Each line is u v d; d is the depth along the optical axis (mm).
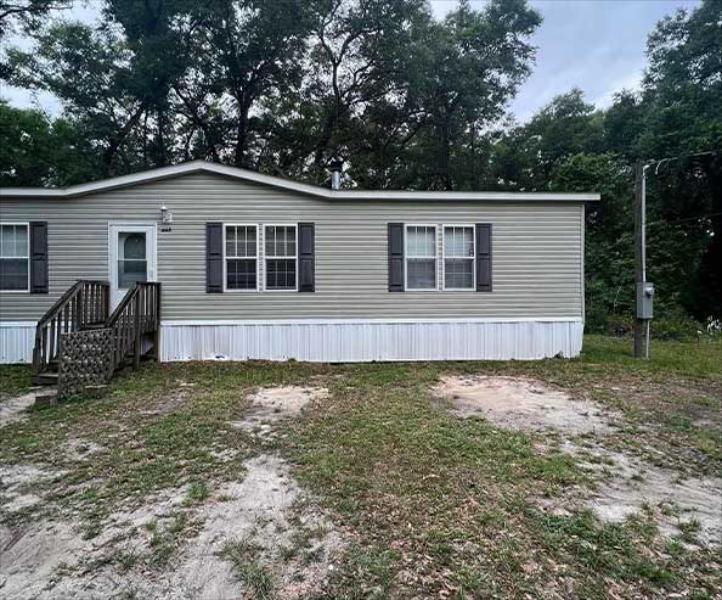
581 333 8984
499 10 20641
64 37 15852
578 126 23688
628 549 2615
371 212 8688
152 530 2758
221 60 17594
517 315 8875
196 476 3465
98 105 17219
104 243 8250
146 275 8367
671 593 2293
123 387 6262
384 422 4742
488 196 8703
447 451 3936
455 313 8805
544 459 3822
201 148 19469
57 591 2279
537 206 8898
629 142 21031
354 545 2596
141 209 8320
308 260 8586
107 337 6430
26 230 8180
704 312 17891
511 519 2883
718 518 3004
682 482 3521
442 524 2803
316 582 2312
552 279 8922
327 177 19219
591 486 3379
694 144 16875
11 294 8141
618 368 7848
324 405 5445
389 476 3441
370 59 18625
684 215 19000
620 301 15969
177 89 17750
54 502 3113
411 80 18203
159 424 4629
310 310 8609
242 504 3047
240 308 8500
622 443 4273
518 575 2367
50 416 4965
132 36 17156
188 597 2230
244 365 8008
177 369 7578
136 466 3650
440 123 20547
